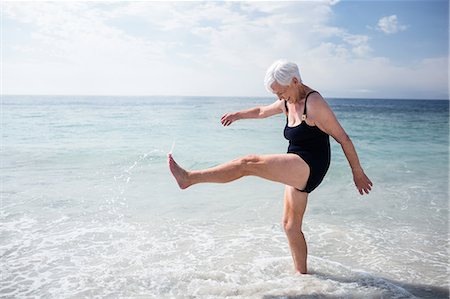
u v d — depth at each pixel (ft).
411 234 13.26
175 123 54.85
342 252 11.61
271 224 13.93
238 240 12.31
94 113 77.20
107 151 29.32
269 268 10.28
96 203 16.01
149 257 10.90
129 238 12.32
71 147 31.07
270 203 16.58
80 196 16.98
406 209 16.25
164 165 24.49
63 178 20.36
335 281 9.53
